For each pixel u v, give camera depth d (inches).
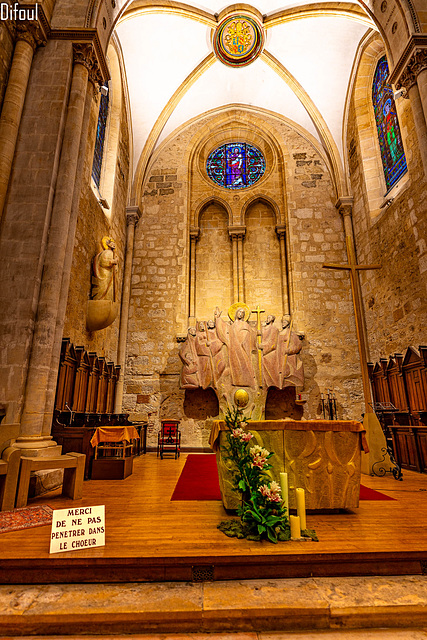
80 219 301.1
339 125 478.9
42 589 90.7
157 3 371.2
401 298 342.6
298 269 454.9
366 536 114.8
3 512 140.3
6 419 178.7
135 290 453.1
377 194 413.4
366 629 81.3
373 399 380.2
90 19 252.8
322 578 97.3
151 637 78.0
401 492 186.7
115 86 436.5
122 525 125.5
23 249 203.0
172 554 97.8
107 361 384.5
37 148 220.2
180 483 206.5
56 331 205.5
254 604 83.2
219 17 402.6
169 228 477.1
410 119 329.7
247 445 136.5
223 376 377.4
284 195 486.9
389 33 291.6
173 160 508.4
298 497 120.3
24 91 227.0
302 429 152.1
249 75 482.6
